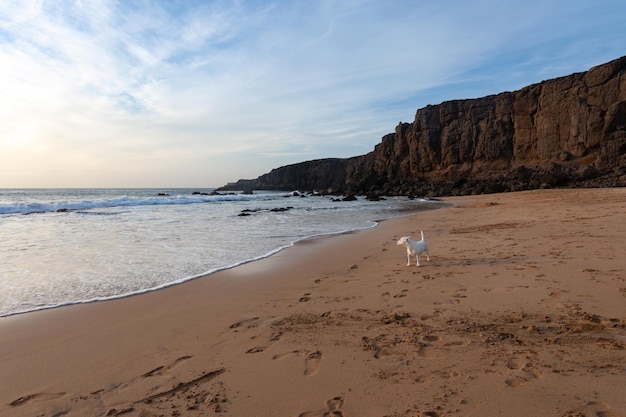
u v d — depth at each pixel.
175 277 7.99
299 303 5.96
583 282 5.87
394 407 2.93
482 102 65.19
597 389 2.97
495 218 17.94
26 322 5.34
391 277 7.31
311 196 63.06
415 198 50.62
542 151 56.84
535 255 8.20
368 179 69.38
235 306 5.94
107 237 14.06
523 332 4.21
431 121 69.69
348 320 5.00
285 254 10.59
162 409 3.10
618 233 10.09
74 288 7.14
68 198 53.25
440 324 4.63
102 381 3.62
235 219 22.00
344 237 13.82
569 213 17.00
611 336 3.95
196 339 4.60
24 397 3.37
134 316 5.56
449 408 2.85
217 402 3.16
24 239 13.46
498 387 3.11
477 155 64.44
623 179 40.50
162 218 22.52
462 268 7.56
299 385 3.38
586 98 52.06
